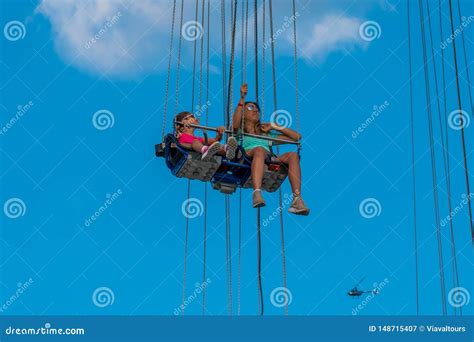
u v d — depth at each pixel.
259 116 14.66
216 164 13.98
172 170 14.33
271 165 14.19
